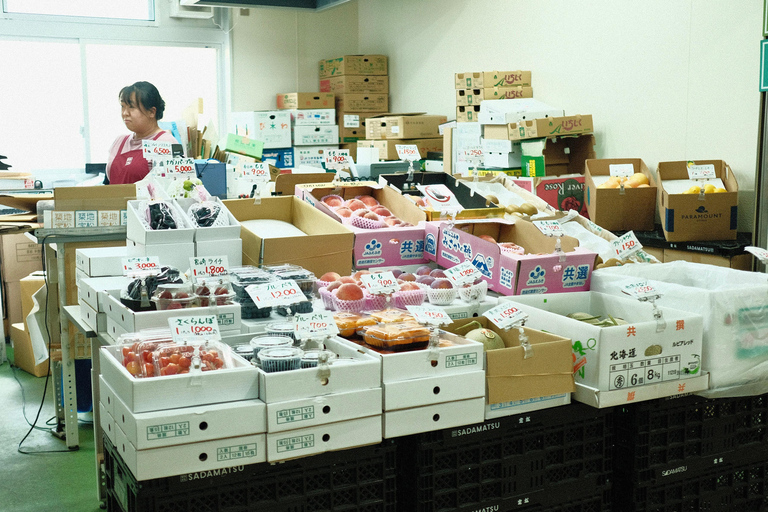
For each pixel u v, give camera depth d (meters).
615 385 2.08
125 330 2.17
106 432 1.94
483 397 1.97
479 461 1.99
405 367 1.87
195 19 8.13
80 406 4.07
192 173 3.32
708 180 4.36
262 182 4.12
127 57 7.90
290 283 2.20
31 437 3.75
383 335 2.01
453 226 2.97
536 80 6.07
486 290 2.66
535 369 2.02
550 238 2.90
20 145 7.45
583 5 5.50
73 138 7.71
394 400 1.86
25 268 5.47
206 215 2.70
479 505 1.99
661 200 4.26
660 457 2.22
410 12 7.84
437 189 3.53
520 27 6.20
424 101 7.76
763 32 3.89
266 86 8.49
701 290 2.25
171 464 1.64
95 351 2.90
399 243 3.02
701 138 4.65
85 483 3.21
